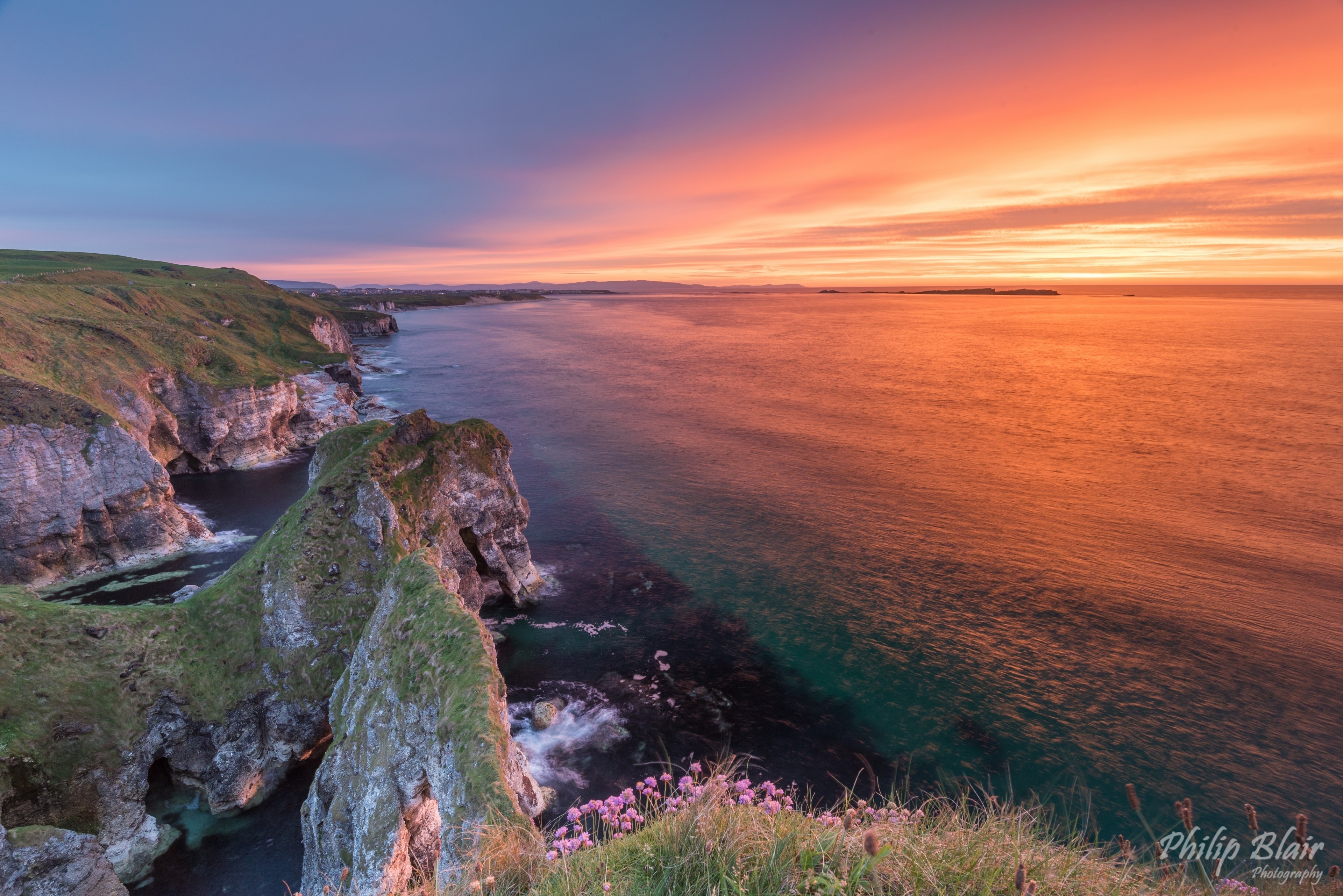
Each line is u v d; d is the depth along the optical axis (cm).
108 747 2980
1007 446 10269
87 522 5619
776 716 4066
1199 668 4556
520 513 5400
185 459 8462
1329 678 4428
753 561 6206
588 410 12838
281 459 9400
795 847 766
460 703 2123
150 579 5578
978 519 7206
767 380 16938
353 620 3691
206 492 7856
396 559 3941
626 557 6262
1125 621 5166
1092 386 15962
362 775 2445
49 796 2756
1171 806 3356
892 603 5431
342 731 2702
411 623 2697
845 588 5697
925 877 686
